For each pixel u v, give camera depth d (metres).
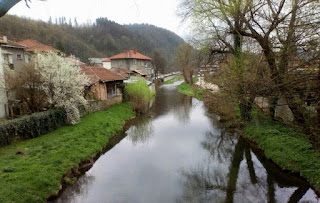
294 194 7.99
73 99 14.62
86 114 17.19
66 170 9.14
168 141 14.45
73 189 8.58
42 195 7.43
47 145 10.81
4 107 15.03
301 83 6.31
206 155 12.13
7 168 8.18
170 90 42.41
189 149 13.04
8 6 1.36
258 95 7.61
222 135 15.35
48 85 14.34
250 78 8.23
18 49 22.77
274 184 8.81
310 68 6.21
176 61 49.56
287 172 9.13
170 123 18.94
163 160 11.51
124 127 17.59
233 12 10.05
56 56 14.88
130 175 9.87
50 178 8.24
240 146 13.10
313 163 8.71
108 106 20.81
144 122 19.30
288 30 6.99
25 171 8.22
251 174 9.82
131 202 7.82
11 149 10.20
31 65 14.57
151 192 8.48
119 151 12.76
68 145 11.09
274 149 10.71
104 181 9.32
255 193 8.34
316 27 6.07
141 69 54.72
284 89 6.70
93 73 21.08
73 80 15.02
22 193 7.05
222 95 13.13
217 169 10.46
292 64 6.99
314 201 7.40
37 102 14.83
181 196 8.23
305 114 6.96
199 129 16.94
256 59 9.91
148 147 13.41
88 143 12.09
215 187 8.85
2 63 15.40
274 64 7.77
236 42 13.56
